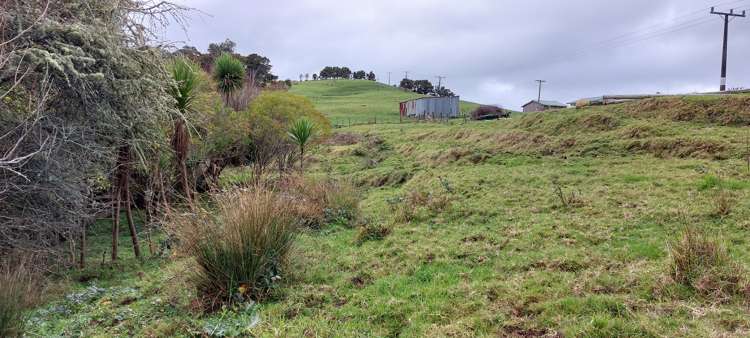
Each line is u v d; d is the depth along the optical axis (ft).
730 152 32.30
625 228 20.04
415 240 22.29
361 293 15.74
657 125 42.27
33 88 17.89
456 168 42.34
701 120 42.42
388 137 76.43
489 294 14.44
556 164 37.58
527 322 12.22
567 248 18.28
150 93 22.53
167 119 24.64
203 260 15.33
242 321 13.30
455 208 27.14
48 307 15.87
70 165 19.35
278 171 42.47
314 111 52.16
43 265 20.01
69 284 19.39
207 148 36.88
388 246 21.88
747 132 36.47
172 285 16.61
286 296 15.46
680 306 11.94
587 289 13.79
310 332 12.64
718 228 18.52
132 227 25.02
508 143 47.57
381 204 32.73
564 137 45.34
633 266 15.29
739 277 12.60
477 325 12.40
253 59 170.91
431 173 41.78
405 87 356.79
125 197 26.37
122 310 15.44
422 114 134.51
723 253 13.65
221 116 38.99
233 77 54.08
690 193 23.77
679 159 33.47
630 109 49.21
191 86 26.86
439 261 18.57
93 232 30.99
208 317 14.23
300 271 17.63
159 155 26.18
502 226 22.88
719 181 24.93
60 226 20.02
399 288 15.99
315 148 57.98
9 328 12.26
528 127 54.49
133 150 23.88
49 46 17.24
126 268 22.17
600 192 26.58
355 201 31.04
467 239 21.38
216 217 17.10
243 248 15.42
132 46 22.15
